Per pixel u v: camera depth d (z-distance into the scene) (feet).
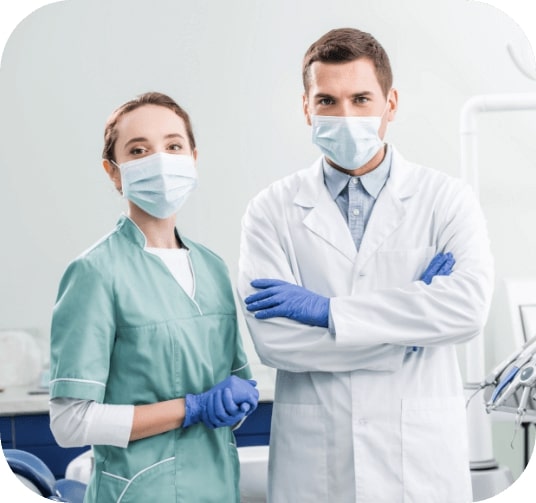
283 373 6.81
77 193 8.38
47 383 8.38
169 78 8.31
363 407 6.51
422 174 7.00
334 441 6.56
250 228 6.89
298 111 8.38
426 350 6.65
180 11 8.27
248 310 6.55
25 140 8.30
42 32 8.22
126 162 6.45
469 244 6.61
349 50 6.63
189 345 6.25
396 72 8.36
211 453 6.40
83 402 6.03
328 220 6.84
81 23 8.23
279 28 8.31
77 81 8.29
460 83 8.39
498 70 8.41
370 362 6.43
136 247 6.38
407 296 6.36
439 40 8.36
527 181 8.51
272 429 6.86
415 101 8.39
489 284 6.53
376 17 8.31
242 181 8.43
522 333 8.42
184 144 6.54
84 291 6.10
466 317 6.33
